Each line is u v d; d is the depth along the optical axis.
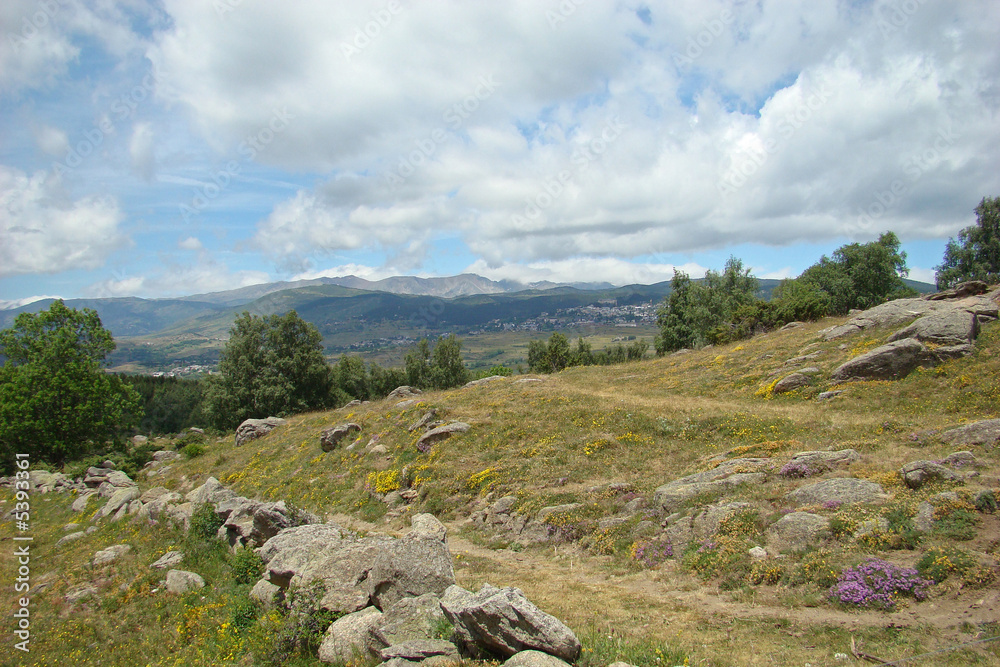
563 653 7.74
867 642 9.08
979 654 8.05
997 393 21.67
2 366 51.66
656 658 8.48
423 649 8.41
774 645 9.40
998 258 68.44
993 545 10.80
